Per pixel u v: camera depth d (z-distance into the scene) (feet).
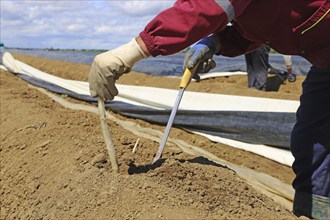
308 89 9.95
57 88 29.78
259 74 30.19
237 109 20.52
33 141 13.48
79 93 27.99
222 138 19.54
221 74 38.09
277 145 18.16
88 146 11.61
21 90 25.08
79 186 9.37
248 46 9.90
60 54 71.67
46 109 18.15
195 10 7.25
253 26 8.06
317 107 9.70
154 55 7.88
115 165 9.36
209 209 8.00
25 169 12.12
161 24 7.49
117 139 12.25
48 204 9.66
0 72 37.24
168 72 41.32
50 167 11.34
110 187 8.70
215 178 9.07
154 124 22.45
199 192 8.43
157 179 8.80
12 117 16.56
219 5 7.22
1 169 13.12
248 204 8.55
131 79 35.76
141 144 11.94
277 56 61.87
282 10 7.77
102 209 8.25
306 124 9.91
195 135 20.40
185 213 7.65
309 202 10.07
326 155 9.71
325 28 7.98
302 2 7.67
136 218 7.68
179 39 7.52
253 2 7.66
